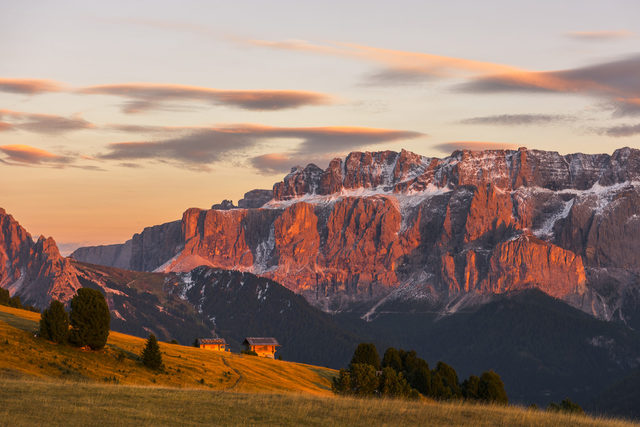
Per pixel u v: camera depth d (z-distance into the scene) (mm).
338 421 67312
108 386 81125
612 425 70375
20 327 125375
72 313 121125
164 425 63375
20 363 106062
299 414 69188
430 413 71500
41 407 66500
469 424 67875
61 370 108312
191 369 135875
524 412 74812
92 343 121562
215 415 67750
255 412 69625
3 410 64688
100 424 62344
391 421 68000
